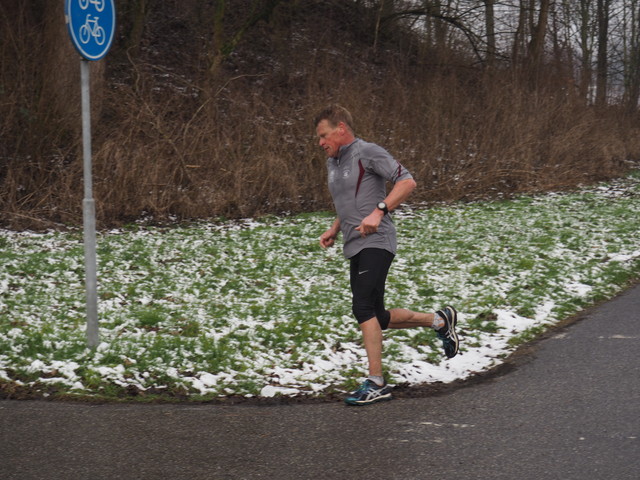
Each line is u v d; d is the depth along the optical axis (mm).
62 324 6539
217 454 3902
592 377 5242
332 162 5078
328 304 7508
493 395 4914
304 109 16969
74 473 3658
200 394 4922
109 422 4363
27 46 14359
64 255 10203
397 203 4809
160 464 3773
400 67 24328
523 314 7211
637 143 26219
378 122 17641
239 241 11812
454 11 26047
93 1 5355
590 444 3971
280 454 3900
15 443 4031
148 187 14125
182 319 6832
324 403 4797
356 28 27406
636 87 35531
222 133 15820
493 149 18266
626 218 13711
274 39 24047
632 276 9055
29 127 13938
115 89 15906
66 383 4953
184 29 23953
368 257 4941
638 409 4527
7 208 13266
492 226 13070
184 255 10406
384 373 5387
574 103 22422
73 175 13891
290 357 5738
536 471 3629
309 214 15039
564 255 10203
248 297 7934
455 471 3650
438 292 8086
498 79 21422
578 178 19438
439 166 17453
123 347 5621
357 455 3879
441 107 19141
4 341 5672
